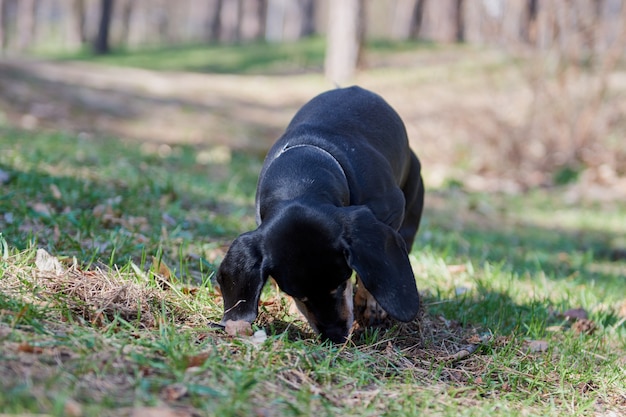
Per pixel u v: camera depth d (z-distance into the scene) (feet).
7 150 30.48
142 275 16.22
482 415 13.01
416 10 119.03
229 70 98.68
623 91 49.75
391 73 73.41
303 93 74.02
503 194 42.04
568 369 15.71
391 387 13.56
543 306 19.88
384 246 13.78
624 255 30.99
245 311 13.88
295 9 161.58
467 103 57.00
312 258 13.78
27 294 14.33
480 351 16.10
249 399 11.77
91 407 10.26
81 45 154.20
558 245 31.65
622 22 44.60
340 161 15.97
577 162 45.34
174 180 30.19
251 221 26.25
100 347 12.44
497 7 46.11
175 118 56.59
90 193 24.18
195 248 20.51
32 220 20.21
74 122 48.67
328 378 13.23
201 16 243.40
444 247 27.04
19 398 10.09
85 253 17.87
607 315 20.13
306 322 16.30
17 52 137.80
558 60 44.96
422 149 48.96
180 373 11.94
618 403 14.97
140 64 107.55
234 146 49.49
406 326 16.49
